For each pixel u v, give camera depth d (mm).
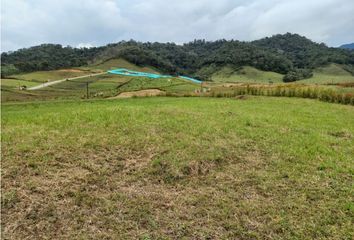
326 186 5621
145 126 8930
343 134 9812
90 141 7359
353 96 24438
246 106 17625
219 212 4742
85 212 4664
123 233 4219
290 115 13617
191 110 12938
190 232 4262
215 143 7773
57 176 5637
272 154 7309
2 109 22625
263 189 5508
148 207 4832
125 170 6098
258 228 4355
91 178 5637
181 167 6219
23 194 4984
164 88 68000
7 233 4137
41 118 9906
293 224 4441
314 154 7387
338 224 4445
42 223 4367
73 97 55031
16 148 6699
